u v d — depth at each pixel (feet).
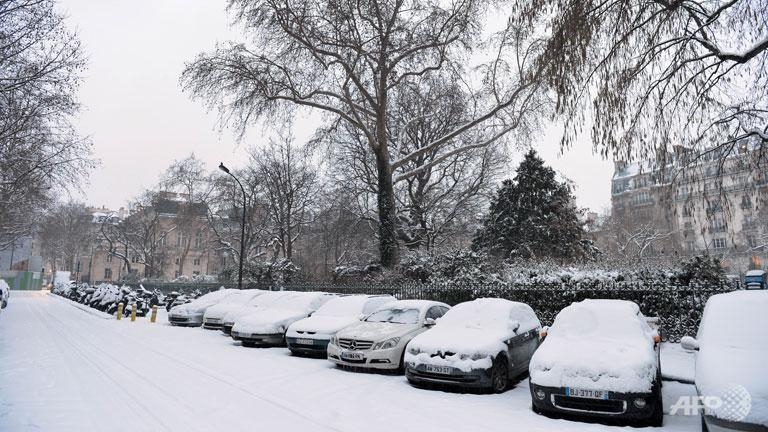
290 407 23.29
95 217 319.27
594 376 21.45
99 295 99.71
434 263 71.97
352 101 91.71
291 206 143.64
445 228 118.52
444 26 81.46
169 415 21.31
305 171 140.26
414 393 27.30
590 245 96.89
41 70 63.82
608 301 27.68
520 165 98.07
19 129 70.23
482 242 100.42
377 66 85.56
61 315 80.89
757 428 16.03
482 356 27.45
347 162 113.39
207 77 79.05
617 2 29.35
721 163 32.24
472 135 105.09
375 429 20.03
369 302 44.57
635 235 148.05
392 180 87.92
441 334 30.32
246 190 150.92
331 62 85.05
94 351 40.42
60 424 19.79
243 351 42.50
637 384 20.85
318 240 165.68
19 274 241.76
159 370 32.17
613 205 171.22
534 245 89.66
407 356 29.63
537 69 31.76
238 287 99.76
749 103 31.27
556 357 22.97
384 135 85.30
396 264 81.25
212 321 59.57
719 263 45.65
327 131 93.76
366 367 32.96
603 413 21.08
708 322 22.16
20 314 81.87
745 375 17.69
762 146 31.78
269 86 81.82
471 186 115.44
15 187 84.12
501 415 22.71
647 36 29.84
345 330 35.86
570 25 29.22
